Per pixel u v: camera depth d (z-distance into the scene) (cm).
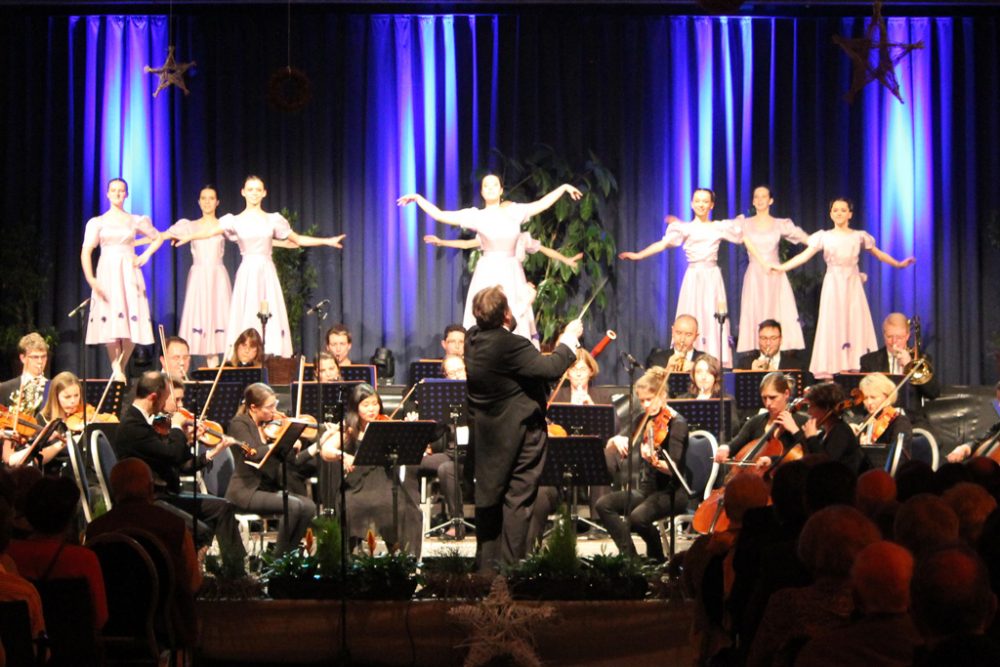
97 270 1042
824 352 1052
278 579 543
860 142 1139
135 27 1134
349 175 1136
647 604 530
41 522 393
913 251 1134
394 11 1143
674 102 1141
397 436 683
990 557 315
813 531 304
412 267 1136
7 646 329
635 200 1140
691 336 957
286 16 1134
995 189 1129
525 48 1138
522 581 538
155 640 433
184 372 904
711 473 726
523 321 984
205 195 1069
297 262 1116
